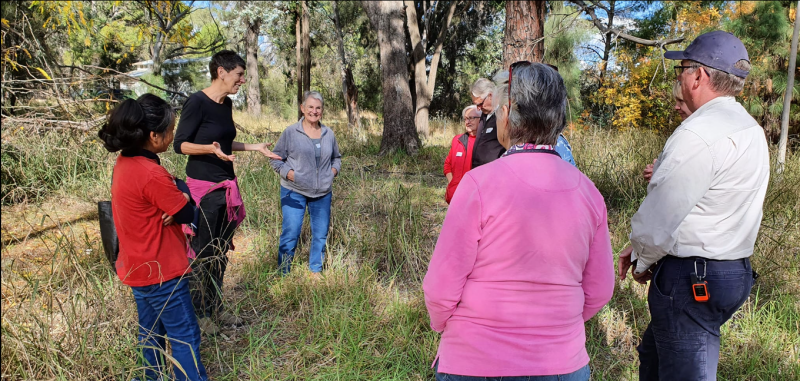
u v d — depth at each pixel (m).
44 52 7.25
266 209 5.32
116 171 2.18
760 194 1.83
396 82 10.34
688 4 11.84
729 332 3.07
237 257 4.40
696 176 1.75
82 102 6.43
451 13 15.96
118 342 2.49
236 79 3.02
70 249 2.86
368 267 3.88
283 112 22.95
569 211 1.41
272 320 3.30
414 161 9.66
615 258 4.13
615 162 6.46
